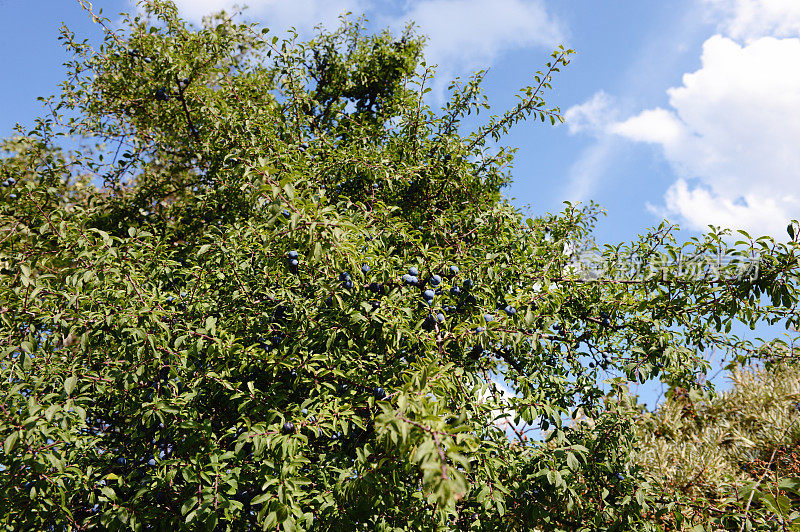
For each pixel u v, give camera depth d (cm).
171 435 340
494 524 354
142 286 392
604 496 371
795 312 380
